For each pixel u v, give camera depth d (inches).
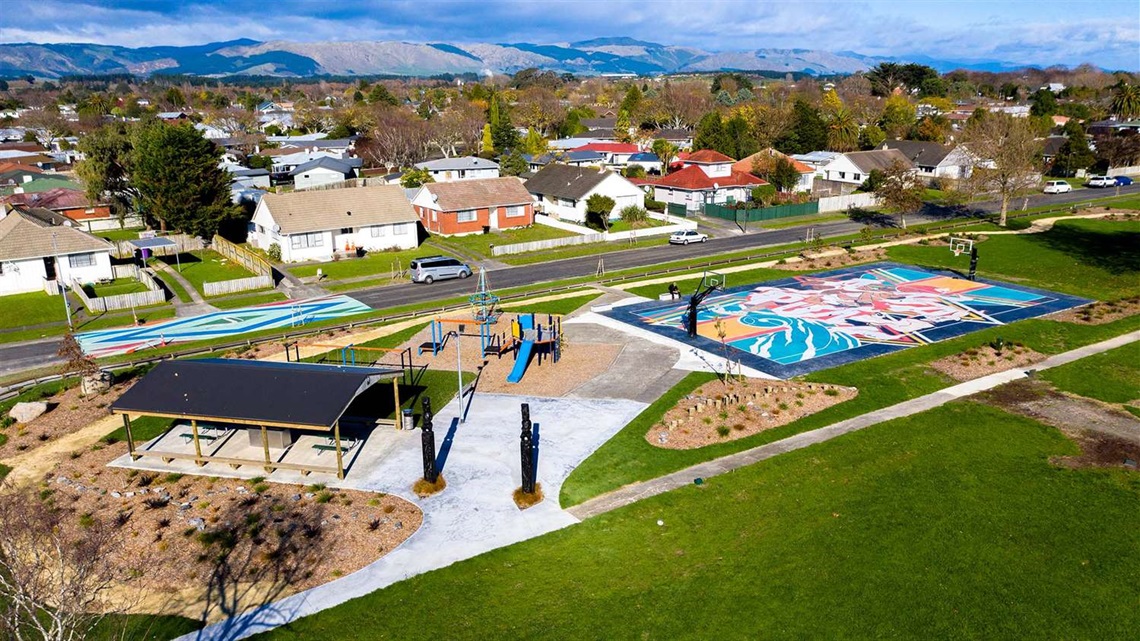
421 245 3002.0
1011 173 3056.1
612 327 1903.3
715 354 1685.5
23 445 1286.9
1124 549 947.3
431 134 5590.6
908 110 6176.2
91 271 2433.6
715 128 4832.7
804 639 805.9
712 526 1027.9
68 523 1027.9
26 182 3794.3
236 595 891.4
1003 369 1585.9
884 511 1045.8
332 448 1257.4
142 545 982.4
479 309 2039.9
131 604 875.4
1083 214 3321.9
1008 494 1087.0
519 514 1063.6
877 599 863.1
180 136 2854.3
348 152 5753.0
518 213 3309.5
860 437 1275.8
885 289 2193.7
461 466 1199.6
